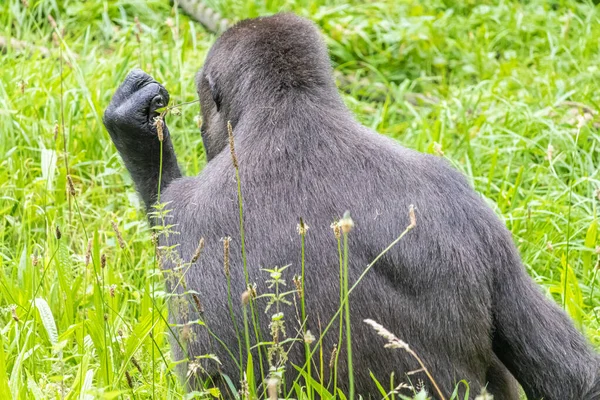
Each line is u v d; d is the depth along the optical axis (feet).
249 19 24.61
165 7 52.70
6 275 30.66
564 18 52.49
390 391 20.86
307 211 20.90
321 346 20.27
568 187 36.96
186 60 45.78
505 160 40.34
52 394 23.49
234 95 23.26
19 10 48.85
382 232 20.77
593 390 21.62
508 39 52.26
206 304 21.15
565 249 34.06
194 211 21.63
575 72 48.39
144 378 24.54
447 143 40.78
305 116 22.02
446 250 20.99
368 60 50.49
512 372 22.52
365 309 20.65
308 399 20.36
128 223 34.14
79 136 38.75
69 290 28.43
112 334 26.78
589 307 31.09
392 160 21.57
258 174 21.39
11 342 26.58
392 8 54.39
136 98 25.58
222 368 21.35
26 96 39.96
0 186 34.94
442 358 21.17
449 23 53.31
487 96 45.16
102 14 50.49
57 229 27.02
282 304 20.79
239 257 20.99
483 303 21.47
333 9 51.90
